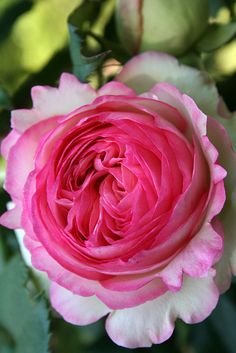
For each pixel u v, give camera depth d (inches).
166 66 14.5
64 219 13.9
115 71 16.3
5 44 18.1
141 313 14.1
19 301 16.9
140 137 13.2
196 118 13.3
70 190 13.7
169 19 15.3
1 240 17.5
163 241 13.0
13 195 14.8
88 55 16.0
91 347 18.9
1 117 17.3
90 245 13.5
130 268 13.2
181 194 12.9
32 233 14.2
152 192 13.2
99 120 13.5
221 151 13.7
